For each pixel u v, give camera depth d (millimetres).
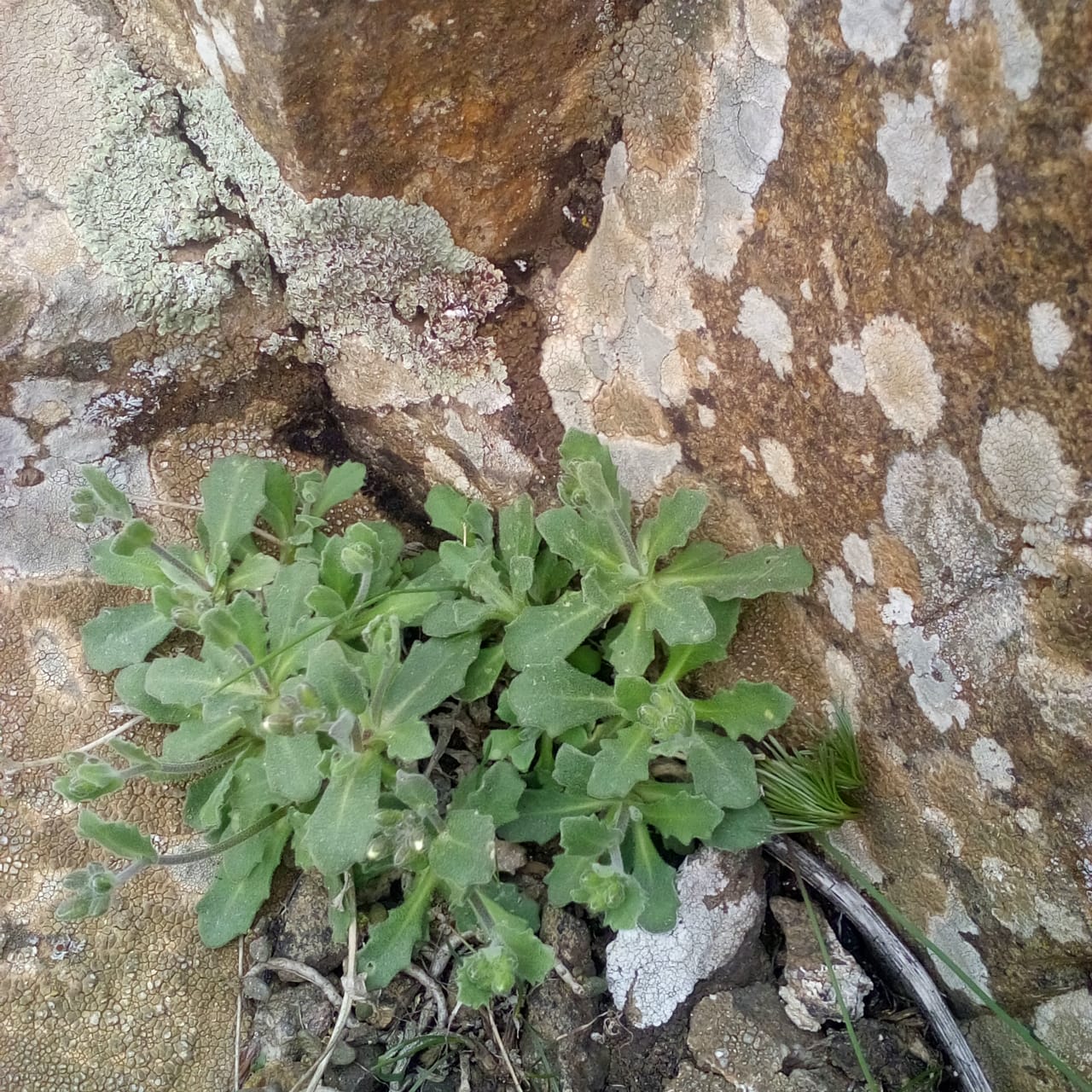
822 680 320
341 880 325
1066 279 207
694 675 350
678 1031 326
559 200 321
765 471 305
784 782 322
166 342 344
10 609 347
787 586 301
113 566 340
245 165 311
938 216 225
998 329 222
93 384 344
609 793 305
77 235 322
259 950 335
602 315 331
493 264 330
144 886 335
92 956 326
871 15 223
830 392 268
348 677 293
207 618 308
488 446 360
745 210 273
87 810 292
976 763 278
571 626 318
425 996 333
